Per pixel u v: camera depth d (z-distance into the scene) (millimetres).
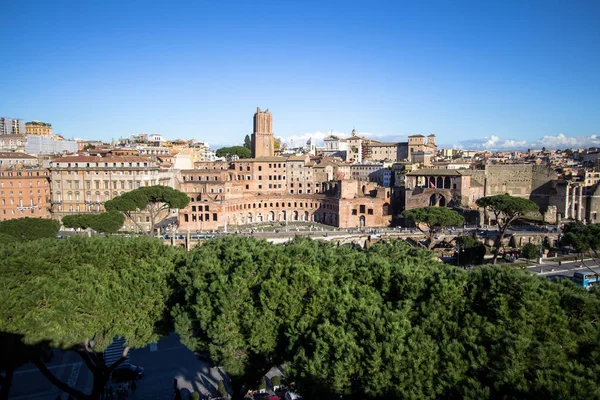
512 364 33188
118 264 53688
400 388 34406
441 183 193250
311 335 39812
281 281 45375
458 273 44625
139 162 193625
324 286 45281
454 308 41031
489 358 34750
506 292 39906
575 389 30203
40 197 186625
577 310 38531
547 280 42906
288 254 52438
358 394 37375
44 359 51125
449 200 185750
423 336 37156
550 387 30766
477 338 36875
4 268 46656
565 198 179625
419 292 43438
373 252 61375
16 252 50188
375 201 190500
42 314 43844
